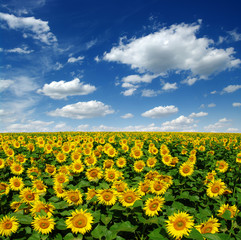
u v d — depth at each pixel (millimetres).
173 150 5473
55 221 1960
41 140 5922
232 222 2004
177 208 2072
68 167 3238
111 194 2186
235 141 7406
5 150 4535
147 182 2314
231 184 3082
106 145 4883
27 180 3066
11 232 1740
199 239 1437
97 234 1759
